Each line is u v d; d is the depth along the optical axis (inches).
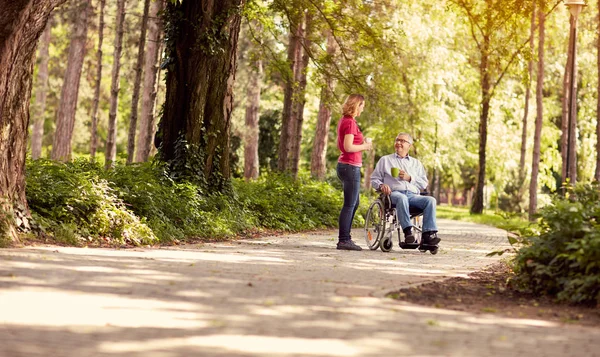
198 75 680.4
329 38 1220.5
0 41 406.6
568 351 203.0
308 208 886.4
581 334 228.2
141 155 1397.6
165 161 679.7
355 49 967.0
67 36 1517.0
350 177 550.6
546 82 1968.5
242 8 700.0
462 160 2185.0
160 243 510.9
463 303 283.4
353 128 551.2
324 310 248.4
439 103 1827.0
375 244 555.5
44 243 424.2
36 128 1888.5
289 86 1105.4
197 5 682.2
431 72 1648.6
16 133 425.1
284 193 895.7
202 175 677.9
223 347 191.8
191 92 679.7
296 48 1187.3
